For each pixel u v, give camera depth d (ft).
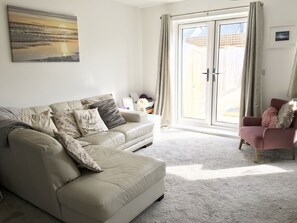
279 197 7.77
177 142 13.16
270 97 12.88
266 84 12.88
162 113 16.28
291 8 11.65
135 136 11.36
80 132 10.39
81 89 13.06
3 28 9.57
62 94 12.09
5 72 9.80
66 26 11.75
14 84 10.13
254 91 12.66
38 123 9.28
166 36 15.37
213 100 15.44
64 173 6.29
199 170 9.77
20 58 10.13
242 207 7.27
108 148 8.60
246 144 12.60
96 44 13.61
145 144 12.35
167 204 7.48
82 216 5.98
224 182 8.77
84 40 12.88
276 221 6.64
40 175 6.40
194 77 16.06
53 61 11.38
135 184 6.35
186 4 14.67
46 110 10.37
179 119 17.07
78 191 5.91
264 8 12.29
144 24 16.60
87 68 13.25
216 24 14.47
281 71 12.38
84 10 12.67
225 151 11.76
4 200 7.80
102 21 13.80
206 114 15.83
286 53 12.12
